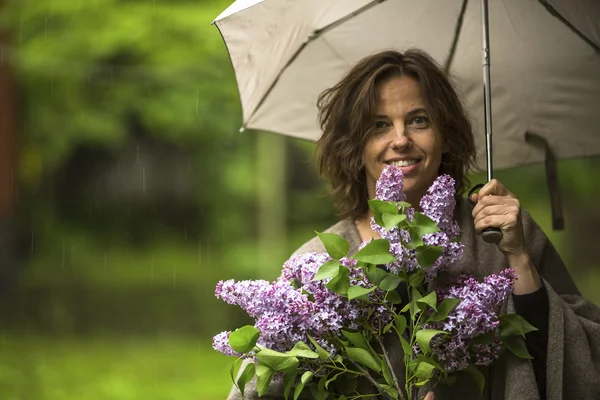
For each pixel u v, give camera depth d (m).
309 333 3.98
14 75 22.48
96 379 14.77
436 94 4.43
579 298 4.56
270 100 5.34
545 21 5.16
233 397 4.39
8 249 24.11
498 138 5.44
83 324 20.48
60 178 38.66
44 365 15.56
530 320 4.22
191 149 28.92
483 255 4.46
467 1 5.18
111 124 23.30
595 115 5.33
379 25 5.23
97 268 32.34
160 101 21.84
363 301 3.99
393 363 4.23
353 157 4.52
